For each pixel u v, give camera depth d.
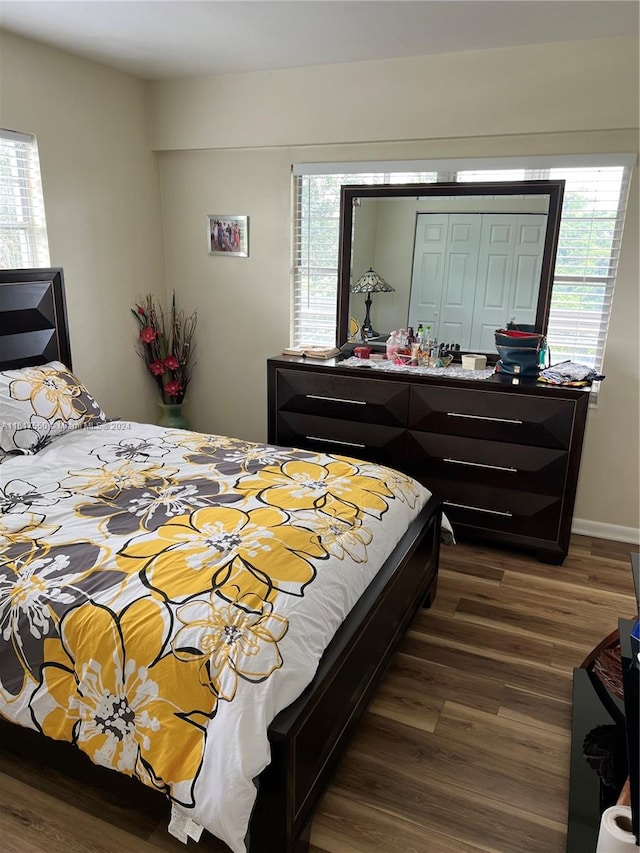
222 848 1.62
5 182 3.14
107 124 3.63
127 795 1.57
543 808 1.77
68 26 2.87
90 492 2.28
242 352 4.20
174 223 4.16
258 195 3.87
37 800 1.77
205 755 1.37
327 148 3.61
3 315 3.03
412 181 3.50
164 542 1.88
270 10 2.63
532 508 3.12
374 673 2.01
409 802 1.78
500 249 3.34
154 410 4.35
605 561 3.21
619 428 3.32
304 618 1.62
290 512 2.10
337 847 1.63
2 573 1.74
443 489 3.31
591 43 2.90
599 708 2.04
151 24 2.82
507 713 2.13
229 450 2.77
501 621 2.67
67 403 2.93
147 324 4.12
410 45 3.05
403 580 2.23
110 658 1.52
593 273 3.24
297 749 1.45
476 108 3.17
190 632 1.50
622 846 1.32
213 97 3.74
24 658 1.62
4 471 2.43
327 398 3.48
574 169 3.14
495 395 3.07
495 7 2.53
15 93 3.06
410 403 3.27
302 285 3.95
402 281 3.61
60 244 3.44
